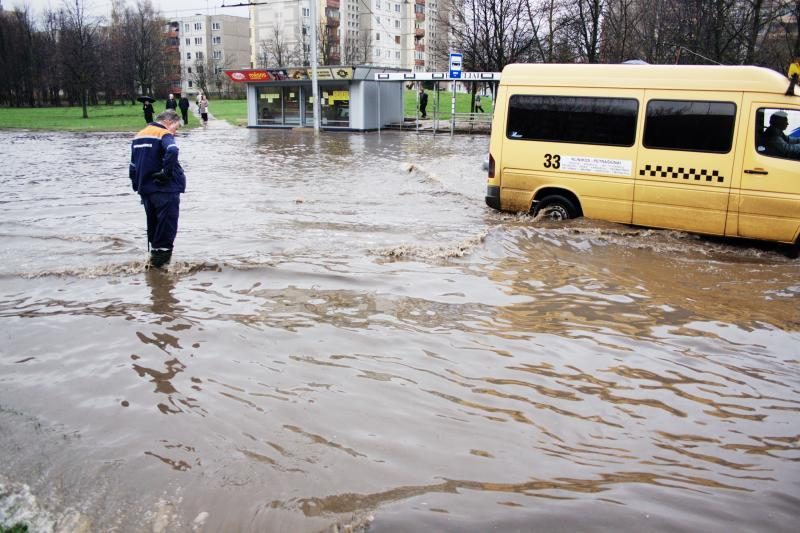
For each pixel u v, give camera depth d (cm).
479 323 584
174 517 310
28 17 7006
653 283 718
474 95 4094
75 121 4312
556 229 965
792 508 320
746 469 358
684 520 307
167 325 571
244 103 6981
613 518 307
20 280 705
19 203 1240
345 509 314
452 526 299
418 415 414
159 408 420
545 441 385
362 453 367
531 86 1046
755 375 486
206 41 11769
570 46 3622
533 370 487
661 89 952
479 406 428
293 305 627
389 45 9775
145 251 838
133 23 7888
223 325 571
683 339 554
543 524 302
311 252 830
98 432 389
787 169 877
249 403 427
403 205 1223
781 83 880
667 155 951
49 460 358
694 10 2550
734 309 635
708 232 938
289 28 9456
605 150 995
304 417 409
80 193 1374
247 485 335
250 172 1738
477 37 4094
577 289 689
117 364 489
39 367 484
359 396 439
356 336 548
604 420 413
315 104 3234
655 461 365
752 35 2252
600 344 540
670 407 433
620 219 1003
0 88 6738
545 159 1045
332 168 1836
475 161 2034
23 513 312
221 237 921
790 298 673
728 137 910
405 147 2572
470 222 1048
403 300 643
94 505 319
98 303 630
